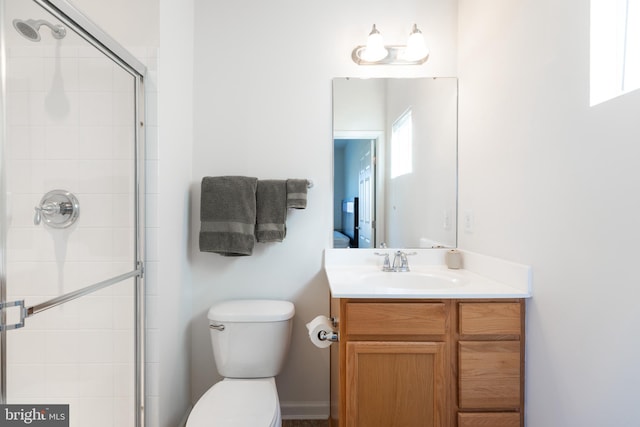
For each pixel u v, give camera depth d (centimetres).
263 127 183
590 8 94
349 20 185
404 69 186
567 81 102
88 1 136
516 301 124
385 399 124
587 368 95
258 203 172
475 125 164
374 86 185
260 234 170
